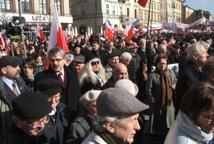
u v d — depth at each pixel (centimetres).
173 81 683
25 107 292
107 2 7212
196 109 266
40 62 945
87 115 396
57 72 545
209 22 4538
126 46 1534
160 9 10100
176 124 282
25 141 299
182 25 3909
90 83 627
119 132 248
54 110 414
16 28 1479
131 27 1989
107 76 745
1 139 457
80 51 1070
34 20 5103
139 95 831
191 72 530
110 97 248
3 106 475
